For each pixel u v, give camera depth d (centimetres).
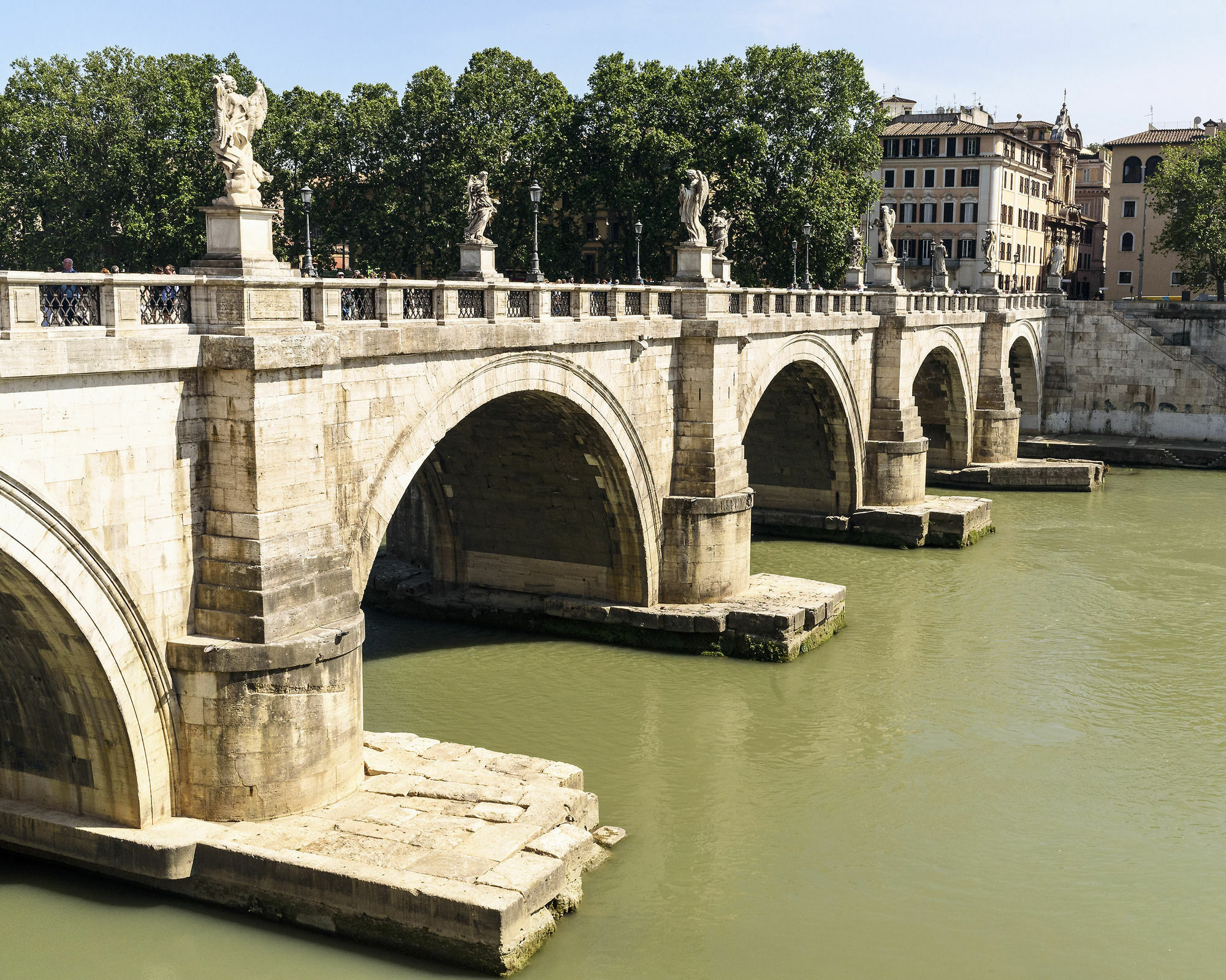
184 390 2073
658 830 2503
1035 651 3666
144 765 2109
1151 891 2330
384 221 6269
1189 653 3672
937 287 6128
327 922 2017
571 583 3753
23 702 2169
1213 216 7994
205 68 6300
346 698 2269
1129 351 7512
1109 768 2862
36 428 1836
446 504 3816
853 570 4581
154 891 2122
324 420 2320
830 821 2573
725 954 2072
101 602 1978
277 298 2138
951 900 2278
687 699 3231
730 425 3766
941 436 6431
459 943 1941
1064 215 11944
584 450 3416
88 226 5925
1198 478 6706
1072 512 5734
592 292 3241
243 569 2119
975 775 2814
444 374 2655
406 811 2233
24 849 2208
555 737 2967
